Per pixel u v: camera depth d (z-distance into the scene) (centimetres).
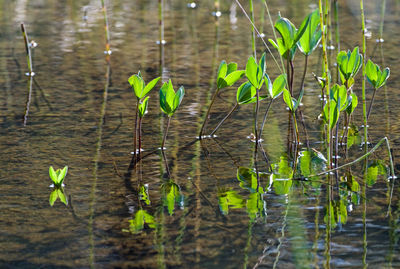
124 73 499
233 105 420
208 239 232
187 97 437
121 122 385
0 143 345
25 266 213
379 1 800
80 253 222
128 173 302
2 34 640
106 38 573
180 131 370
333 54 550
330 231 236
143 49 581
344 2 804
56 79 482
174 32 654
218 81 347
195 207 262
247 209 259
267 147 340
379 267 209
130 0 845
